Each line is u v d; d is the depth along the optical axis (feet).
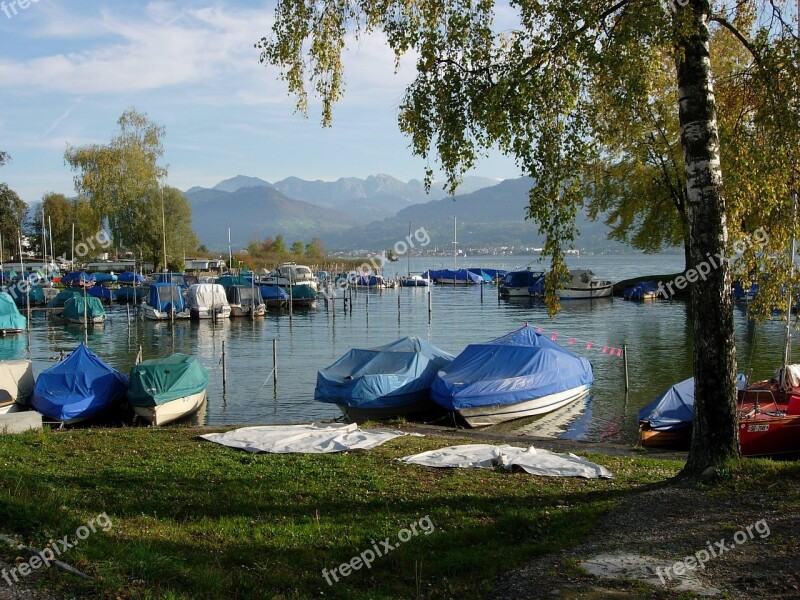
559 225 39.22
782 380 66.33
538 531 31.45
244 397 94.84
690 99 35.63
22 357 137.28
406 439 56.39
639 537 29.27
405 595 25.48
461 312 212.84
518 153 38.91
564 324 171.01
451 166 40.32
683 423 63.21
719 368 36.37
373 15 43.80
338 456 49.24
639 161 140.77
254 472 43.96
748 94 43.19
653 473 43.68
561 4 36.78
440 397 76.95
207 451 51.21
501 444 56.03
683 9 33.35
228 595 24.53
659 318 179.32
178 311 201.87
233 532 32.22
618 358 116.67
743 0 42.83
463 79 39.93
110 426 79.92
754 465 35.50
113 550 27.71
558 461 45.68
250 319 203.21
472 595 25.02
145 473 43.45
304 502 37.40
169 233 303.07
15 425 60.90
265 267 384.47
